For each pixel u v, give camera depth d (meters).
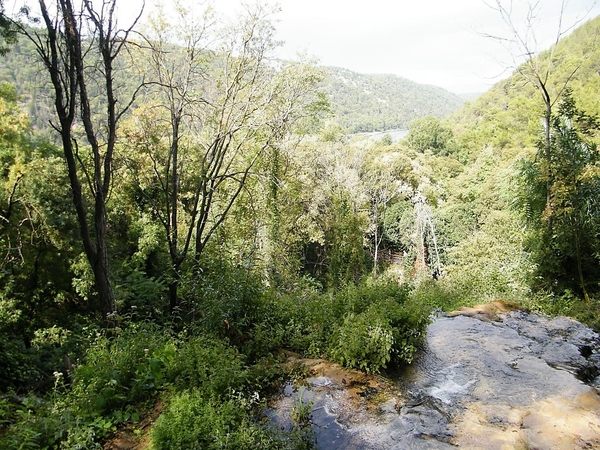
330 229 27.22
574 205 10.37
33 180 15.23
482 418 4.44
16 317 14.20
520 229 14.12
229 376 4.88
